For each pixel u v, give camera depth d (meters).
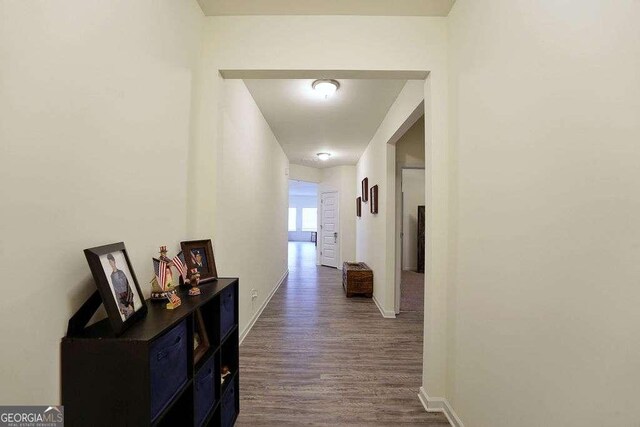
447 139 1.77
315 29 1.79
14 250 0.66
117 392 0.80
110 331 0.86
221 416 1.41
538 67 0.99
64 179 0.79
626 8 0.71
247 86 2.79
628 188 0.70
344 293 4.62
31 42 0.69
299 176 7.00
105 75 0.93
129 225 1.07
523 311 1.06
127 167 1.06
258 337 2.85
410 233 7.29
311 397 1.86
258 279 3.46
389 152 3.53
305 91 2.89
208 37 1.79
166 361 0.94
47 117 0.73
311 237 15.02
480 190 1.37
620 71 0.72
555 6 0.92
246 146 2.83
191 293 1.27
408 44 1.80
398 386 2.00
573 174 0.85
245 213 2.83
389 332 3.01
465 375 1.50
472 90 1.46
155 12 1.24
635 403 0.68
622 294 0.71
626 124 0.70
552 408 0.92
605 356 0.75
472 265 1.44
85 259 0.87
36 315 0.72
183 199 1.52
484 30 1.35
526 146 1.05
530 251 1.03
